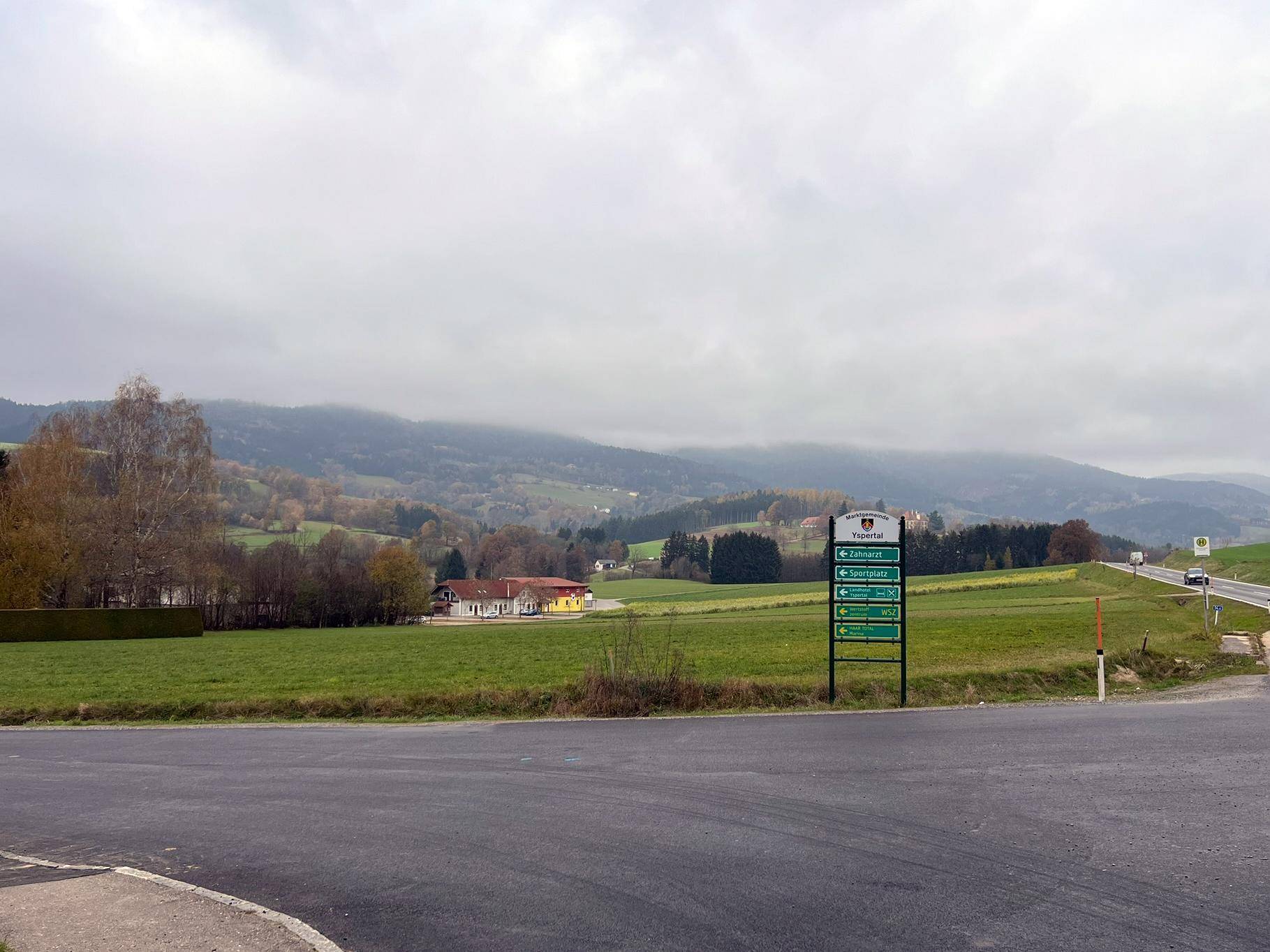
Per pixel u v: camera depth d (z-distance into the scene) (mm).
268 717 18984
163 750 14234
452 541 159250
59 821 9664
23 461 61469
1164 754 11383
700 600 93750
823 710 16891
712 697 18047
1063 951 5668
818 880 7059
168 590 66812
